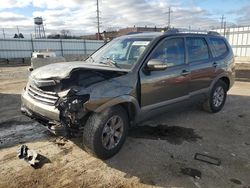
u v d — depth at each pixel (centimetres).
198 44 555
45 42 3659
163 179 341
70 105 344
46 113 363
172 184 331
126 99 391
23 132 487
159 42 462
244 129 524
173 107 495
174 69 480
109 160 386
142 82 421
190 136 480
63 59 1511
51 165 369
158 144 442
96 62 474
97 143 364
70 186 323
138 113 424
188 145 442
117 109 386
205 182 336
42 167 363
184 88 506
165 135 481
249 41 3544
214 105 611
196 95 544
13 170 354
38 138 459
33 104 382
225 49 639
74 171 355
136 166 371
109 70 391
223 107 680
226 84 645
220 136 486
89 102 349
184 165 376
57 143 438
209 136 484
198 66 537
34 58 1400
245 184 334
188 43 525
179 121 559
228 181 340
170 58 479
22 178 337
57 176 343
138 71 420
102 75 388
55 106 353
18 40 3406
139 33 529
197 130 511
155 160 389
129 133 486
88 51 4128
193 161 388
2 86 1055
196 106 654
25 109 416
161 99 461
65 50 3875
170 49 480
